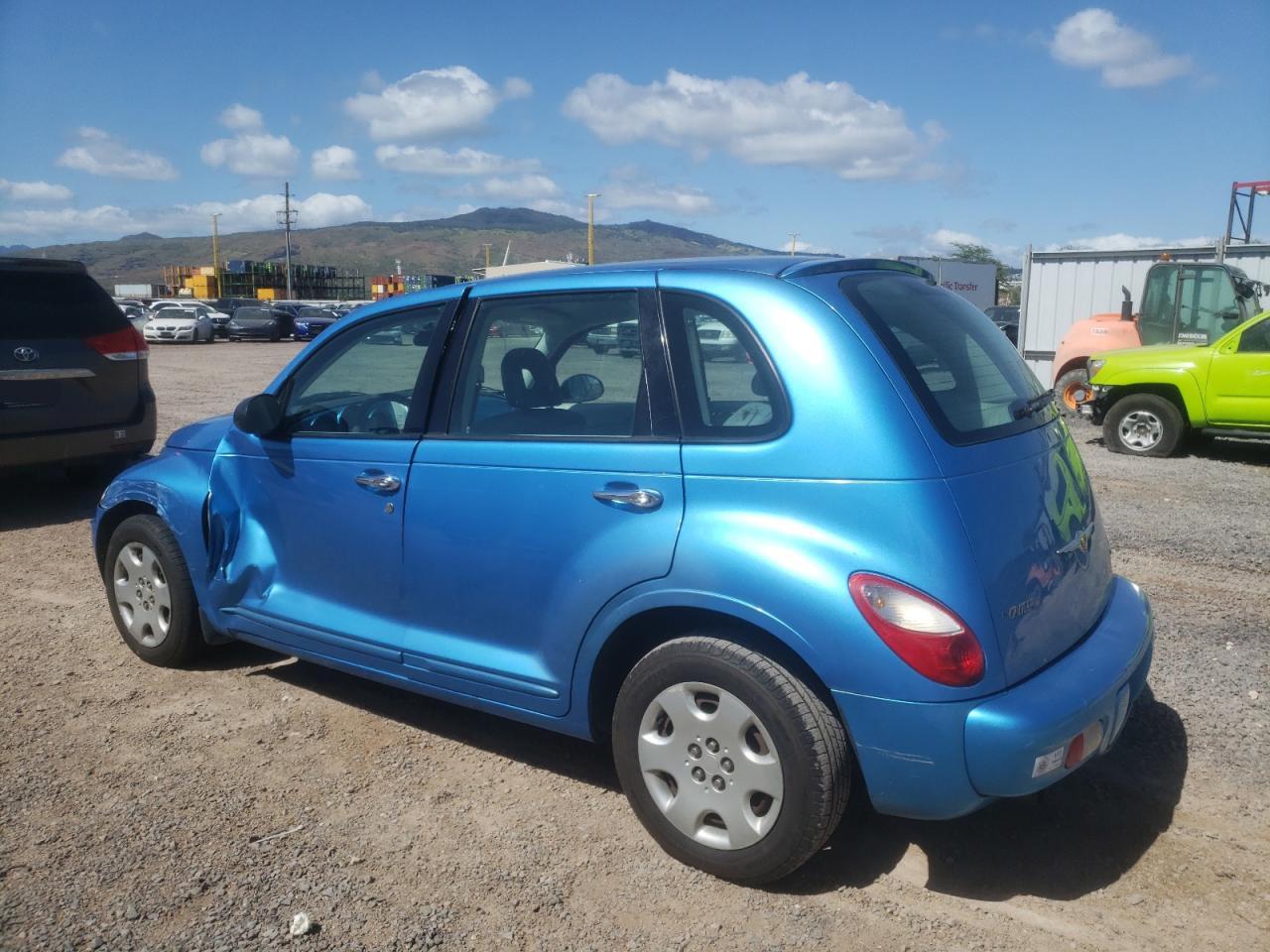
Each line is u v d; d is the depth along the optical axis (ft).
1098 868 10.91
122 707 15.17
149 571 16.47
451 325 12.93
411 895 10.41
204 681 16.17
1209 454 40.55
